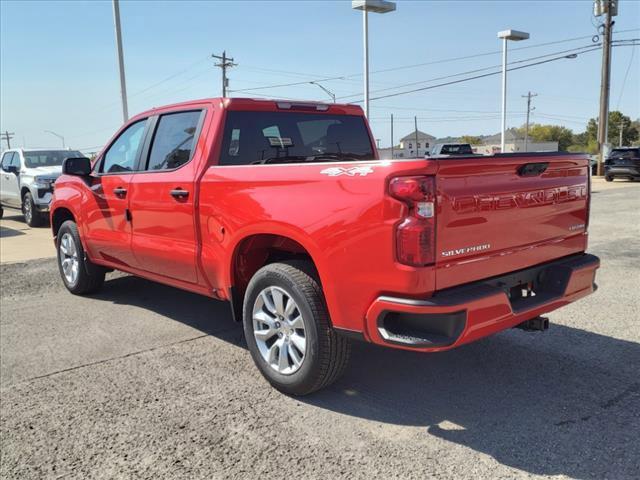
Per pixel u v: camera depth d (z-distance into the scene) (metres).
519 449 3.08
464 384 3.95
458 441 3.18
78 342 4.99
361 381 4.04
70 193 6.25
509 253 3.47
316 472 2.91
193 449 3.17
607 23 30.64
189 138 4.64
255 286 3.91
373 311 3.18
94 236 5.87
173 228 4.65
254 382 4.06
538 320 3.72
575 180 3.99
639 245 9.31
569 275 3.74
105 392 3.94
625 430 3.26
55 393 3.94
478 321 3.14
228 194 4.04
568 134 137.00
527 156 3.44
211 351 4.71
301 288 3.57
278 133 4.79
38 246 10.54
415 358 4.44
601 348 4.57
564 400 3.66
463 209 3.14
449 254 3.09
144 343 4.93
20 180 14.38
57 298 6.57
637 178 27.42
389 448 3.12
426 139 100.69
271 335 3.88
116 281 7.34
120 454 3.14
